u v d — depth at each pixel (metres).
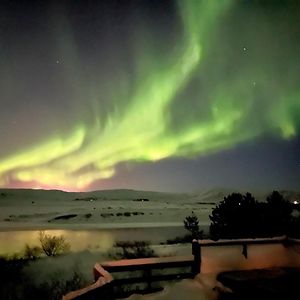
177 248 20.39
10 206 127.69
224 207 14.70
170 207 126.19
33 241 30.73
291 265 7.44
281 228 14.16
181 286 6.01
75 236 35.34
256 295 5.15
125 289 10.05
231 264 7.48
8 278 14.06
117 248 21.36
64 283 14.01
